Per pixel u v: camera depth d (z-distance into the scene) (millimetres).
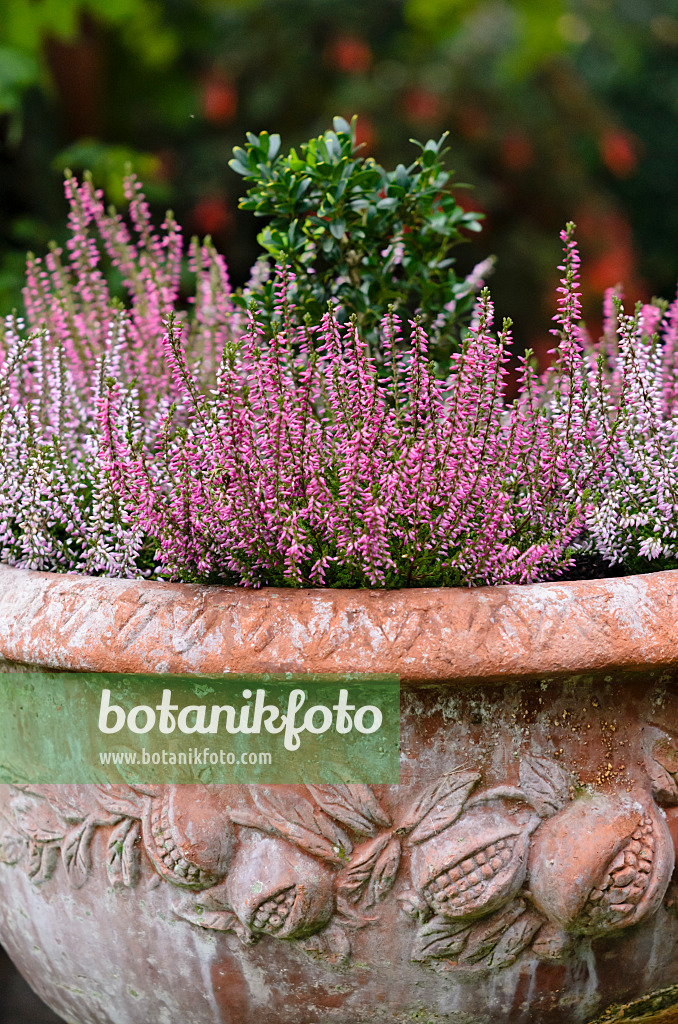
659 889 1401
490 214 6758
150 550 1663
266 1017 1469
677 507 1599
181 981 1488
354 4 7031
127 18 5484
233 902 1402
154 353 1939
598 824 1378
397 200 1815
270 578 1488
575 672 1328
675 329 1902
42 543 1626
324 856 1379
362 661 1306
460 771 1376
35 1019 2412
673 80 8859
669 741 1451
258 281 2008
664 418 1836
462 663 1304
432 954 1396
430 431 1423
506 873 1358
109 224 2076
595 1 7949
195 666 1337
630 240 7582
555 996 1458
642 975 1508
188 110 6418
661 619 1364
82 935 1561
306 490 1444
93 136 5492
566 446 1574
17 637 1464
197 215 6523
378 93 6812
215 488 1448
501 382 1483
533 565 1499
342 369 1445
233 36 6949
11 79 4695
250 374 1467
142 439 1719
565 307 1577
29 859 1587
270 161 1859
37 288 2002
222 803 1408
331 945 1404
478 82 7059
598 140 7496
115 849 1473
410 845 1381
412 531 1418
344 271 1841
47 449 1640
